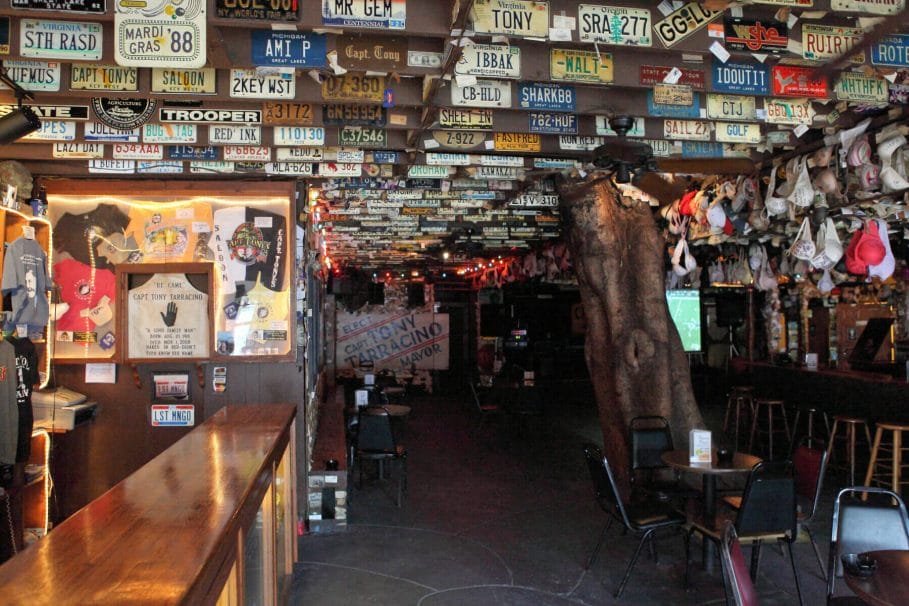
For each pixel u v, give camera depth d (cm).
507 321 1642
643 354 598
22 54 309
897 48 342
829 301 1276
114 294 532
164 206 537
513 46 347
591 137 488
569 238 650
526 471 759
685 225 641
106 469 531
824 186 477
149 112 407
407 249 1155
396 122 427
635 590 424
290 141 464
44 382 514
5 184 459
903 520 322
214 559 170
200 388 536
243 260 538
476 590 421
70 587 143
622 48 338
